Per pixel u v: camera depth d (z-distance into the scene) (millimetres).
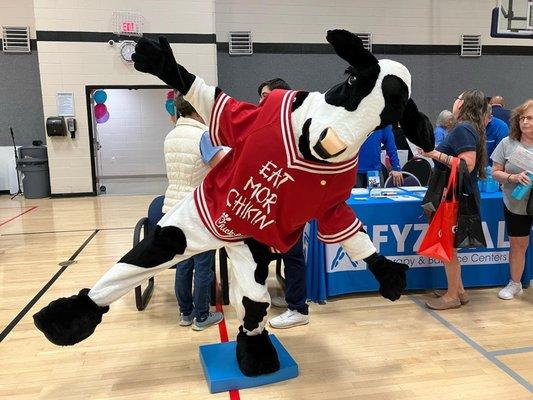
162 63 1651
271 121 1653
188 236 1909
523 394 1988
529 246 3285
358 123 1526
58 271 3805
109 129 10578
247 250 1960
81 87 7727
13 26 8117
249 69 8555
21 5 8117
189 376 2184
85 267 3908
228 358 2229
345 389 2045
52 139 7777
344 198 1837
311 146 1562
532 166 2773
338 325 2719
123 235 5039
